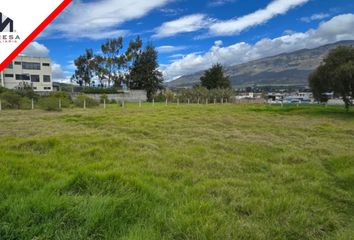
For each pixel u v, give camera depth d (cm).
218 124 1275
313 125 1315
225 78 5334
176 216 306
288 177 490
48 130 958
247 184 443
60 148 644
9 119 1332
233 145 767
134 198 343
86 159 566
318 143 842
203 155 633
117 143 721
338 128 1202
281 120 1550
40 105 2217
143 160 567
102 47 5822
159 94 4838
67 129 999
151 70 5122
